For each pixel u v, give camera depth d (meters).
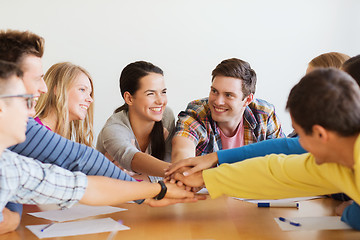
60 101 2.13
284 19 5.27
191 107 2.38
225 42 5.31
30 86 1.49
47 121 2.13
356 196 1.13
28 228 1.27
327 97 0.99
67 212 1.44
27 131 1.41
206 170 1.48
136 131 2.27
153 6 5.26
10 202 1.30
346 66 1.39
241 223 1.29
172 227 1.27
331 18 5.22
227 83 2.18
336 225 1.24
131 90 2.19
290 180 1.31
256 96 5.35
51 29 5.25
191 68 5.32
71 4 5.24
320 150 1.07
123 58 5.30
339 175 1.14
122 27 5.27
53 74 2.14
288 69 5.30
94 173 1.47
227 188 1.44
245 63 2.23
